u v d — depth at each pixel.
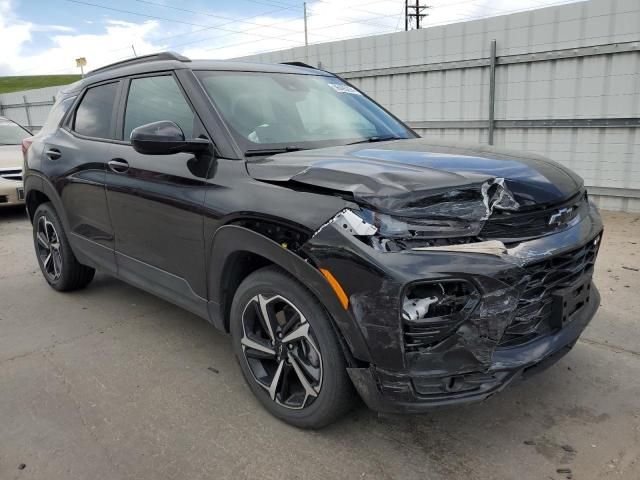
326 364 2.35
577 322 2.53
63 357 3.44
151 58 3.66
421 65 8.38
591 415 2.69
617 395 2.85
